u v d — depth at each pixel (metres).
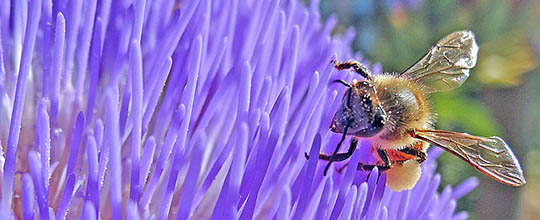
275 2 0.10
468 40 0.11
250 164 0.09
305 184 0.09
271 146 0.09
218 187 0.10
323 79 0.10
